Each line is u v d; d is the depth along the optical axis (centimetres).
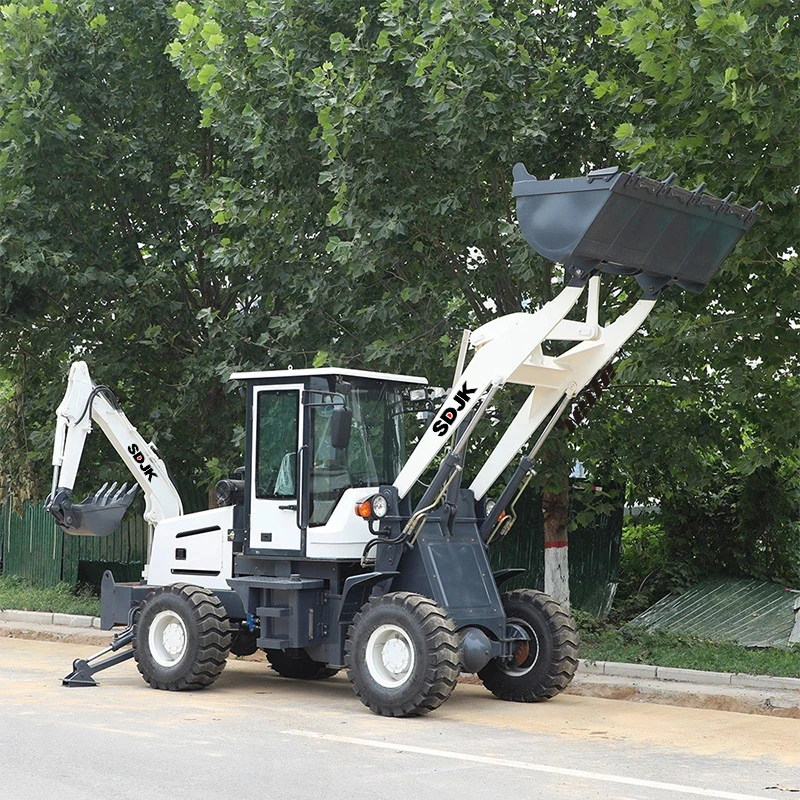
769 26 1098
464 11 1242
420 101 1332
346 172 1306
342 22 1422
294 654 1163
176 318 1769
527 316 1042
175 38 1673
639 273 1032
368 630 1012
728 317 1220
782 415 1323
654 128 1259
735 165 1148
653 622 1609
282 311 1633
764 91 1055
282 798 690
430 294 1387
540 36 1390
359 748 848
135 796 692
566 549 1469
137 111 1748
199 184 1636
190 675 1124
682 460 1434
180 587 1153
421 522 1054
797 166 1113
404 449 1161
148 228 1786
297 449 1115
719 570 1766
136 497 1880
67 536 2008
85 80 1677
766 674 1187
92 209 1738
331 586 1109
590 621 1486
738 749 886
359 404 1131
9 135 1580
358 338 1467
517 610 1123
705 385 1386
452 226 1367
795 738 941
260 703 1067
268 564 1145
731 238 1030
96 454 1827
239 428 1448
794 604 1547
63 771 760
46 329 1778
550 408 1123
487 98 1270
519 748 862
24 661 1390
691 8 1098
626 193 940
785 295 1198
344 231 1458
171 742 862
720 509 1762
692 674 1195
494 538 1151
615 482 1664
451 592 1042
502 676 1123
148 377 1827
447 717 1005
